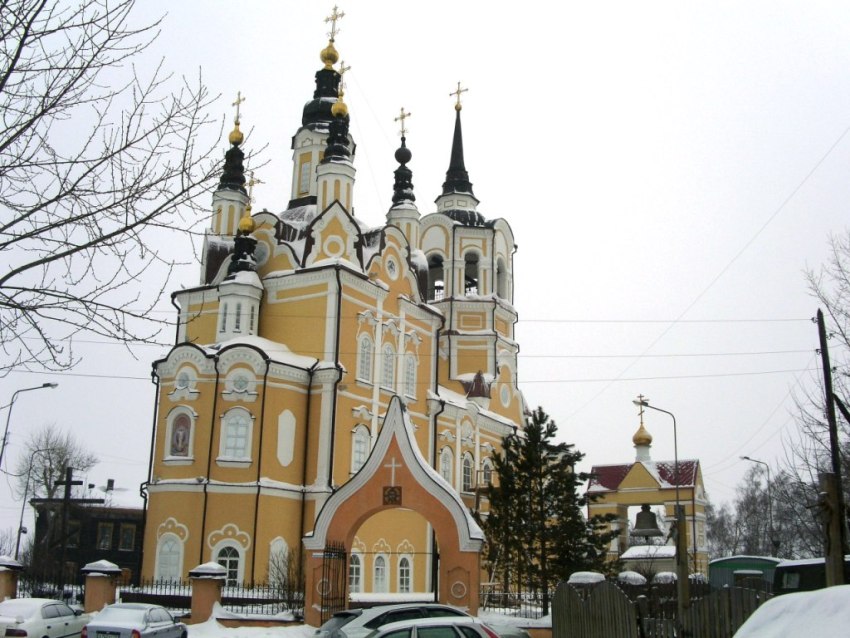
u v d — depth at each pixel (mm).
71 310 10758
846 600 6852
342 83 52719
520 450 38250
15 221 10477
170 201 11219
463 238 63500
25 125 10453
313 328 45969
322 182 50375
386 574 46188
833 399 22297
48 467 74938
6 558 34125
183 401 42531
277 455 42438
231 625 31078
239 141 53125
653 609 21969
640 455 73188
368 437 46812
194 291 49375
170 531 40688
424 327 54031
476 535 29250
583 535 35750
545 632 28250
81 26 10695
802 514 39625
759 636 7355
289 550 41031
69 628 26641
